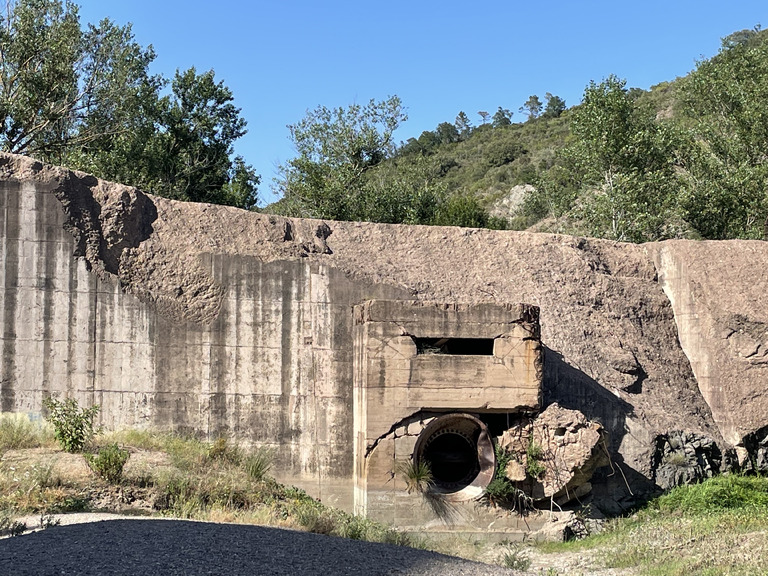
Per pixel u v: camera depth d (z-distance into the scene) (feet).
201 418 56.75
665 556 45.37
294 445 57.47
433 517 51.88
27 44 100.42
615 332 67.97
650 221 101.91
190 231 61.57
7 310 54.90
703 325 68.13
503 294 66.90
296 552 32.86
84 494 42.91
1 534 34.12
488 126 335.88
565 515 53.62
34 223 56.03
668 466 60.54
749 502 58.13
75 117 107.34
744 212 107.14
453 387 52.80
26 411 54.39
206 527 35.70
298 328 59.00
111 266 57.67
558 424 53.72
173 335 57.21
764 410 63.98
